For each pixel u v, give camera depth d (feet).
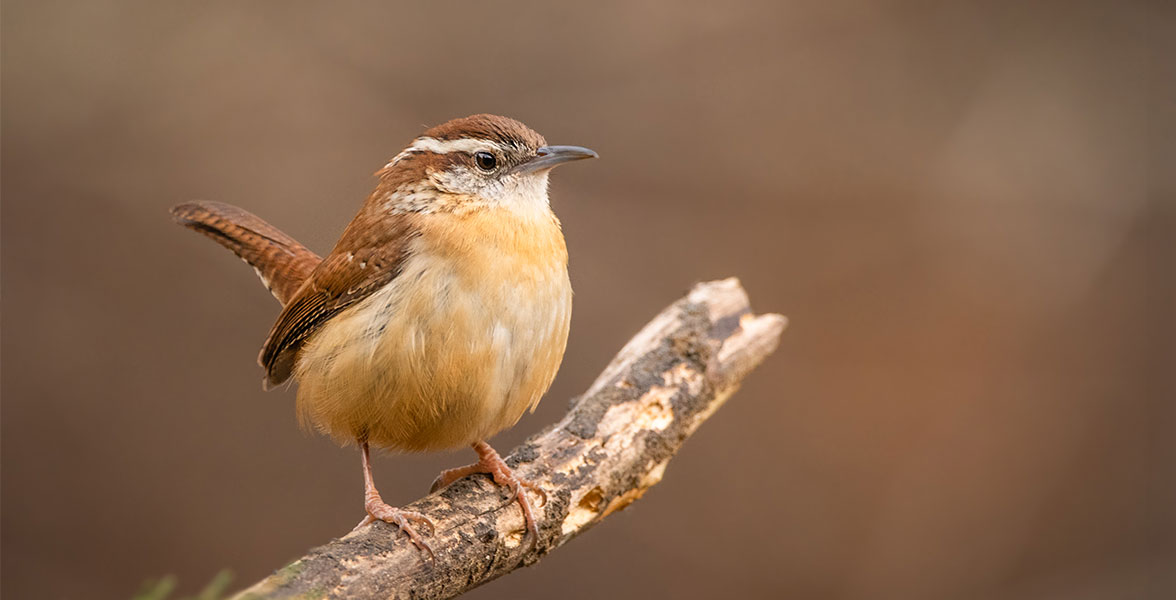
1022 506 42.06
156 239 41.63
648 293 43.27
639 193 45.09
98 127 42.19
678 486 41.47
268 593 16.06
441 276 18.75
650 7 46.44
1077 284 45.29
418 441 20.25
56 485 39.50
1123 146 47.11
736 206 45.06
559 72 45.68
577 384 40.83
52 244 41.27
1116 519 42.70
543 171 20.80
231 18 44.01
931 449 42.75
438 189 19.92
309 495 39.83
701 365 23.56
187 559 39.01
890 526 41.60
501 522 18.97
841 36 47.24
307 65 44.09
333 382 19.31
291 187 42.50
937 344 43.80
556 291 19.67
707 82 46.16
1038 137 46.96
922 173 45.88
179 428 40.32
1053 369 43.93
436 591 17.97
